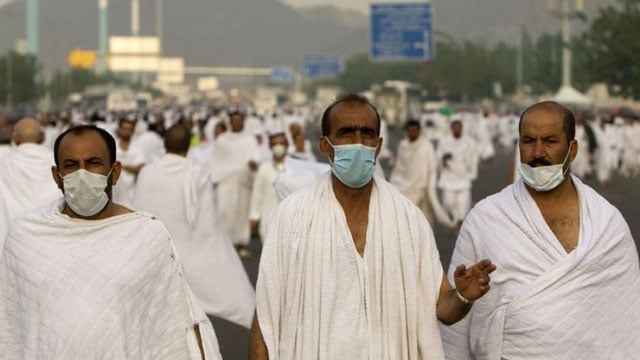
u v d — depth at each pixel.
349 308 4.65
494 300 5.23
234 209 15.99
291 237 4.73
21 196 8.23
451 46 98.75
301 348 4.68
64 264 4.89
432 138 58.00
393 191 4.82
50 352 4.78
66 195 4.95
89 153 4.89
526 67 90.50
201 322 5.17
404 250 4.72
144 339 4.96
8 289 5.03
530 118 5.20
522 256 5.15
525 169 5.20
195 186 10.07
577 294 5.07
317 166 9.12
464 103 99.81
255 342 4.81
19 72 104.81
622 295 5.17
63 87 144.38
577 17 55.88
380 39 55.19
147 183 10.15
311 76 88.06
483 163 41.22
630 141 33.97
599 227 5.13
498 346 5.16
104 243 4.95
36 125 8.52
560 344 5.05
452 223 16.31
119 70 111.06
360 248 4.73
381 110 79.00
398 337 4.71
